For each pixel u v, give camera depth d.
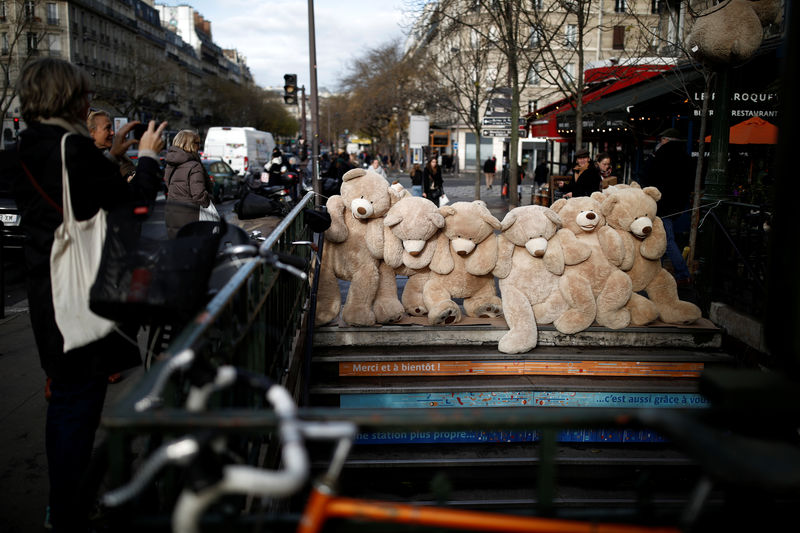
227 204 23.69
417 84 42.22
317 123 18.30
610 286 4.88
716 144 5.66
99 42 70.19
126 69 63.66
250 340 2.88
